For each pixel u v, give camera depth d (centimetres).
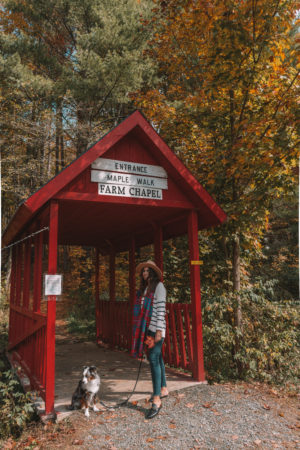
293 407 435
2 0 1362
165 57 819
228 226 632
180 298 755
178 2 679
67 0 1292
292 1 566
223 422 382
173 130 758
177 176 524
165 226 676
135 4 1313
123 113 1631
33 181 1411
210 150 697
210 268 733
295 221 1402
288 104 582
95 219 619
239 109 670
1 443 366
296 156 553
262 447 334
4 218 1777
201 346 517
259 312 616
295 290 1179
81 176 460
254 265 1062
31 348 546
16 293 741
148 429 366
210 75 638
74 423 381
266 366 582
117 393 467
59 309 1416
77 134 1392
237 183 662
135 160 505
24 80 1189
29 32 1449
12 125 1285
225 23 584
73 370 605
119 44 1272
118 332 802
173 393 461
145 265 443
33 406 433
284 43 595
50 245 433
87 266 1438
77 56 1220
